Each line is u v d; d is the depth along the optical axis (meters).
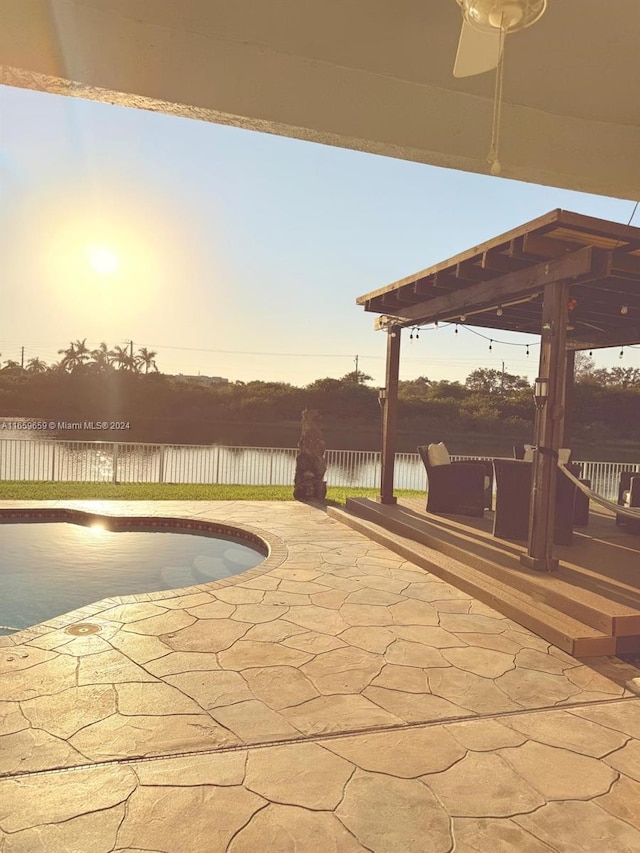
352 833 1.87
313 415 9.95
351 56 2.07
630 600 3.97
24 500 8.55
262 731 2.52
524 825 1.94
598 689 3.11
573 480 4.68
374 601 4.49
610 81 2.18
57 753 2.29
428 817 1.97
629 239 4.29
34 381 33.47
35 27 1.77
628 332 7.98
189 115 2.07
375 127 2.18
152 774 2.16
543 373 4.70
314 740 2.47
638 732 2.65
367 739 2.49
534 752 2.44
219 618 4.00
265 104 2.04
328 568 5.46
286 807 1.99
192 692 2.88
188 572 5.95
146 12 1.83
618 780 2.24
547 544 4.70
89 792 2.04
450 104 2.27
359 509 7.90
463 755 2.39
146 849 1.76
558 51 2.00
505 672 3.29
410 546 5.99
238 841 1.81
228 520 7.64
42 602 4.99
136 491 9.99
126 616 3.99
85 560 6.27
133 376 33.78
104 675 3.05
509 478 5.83
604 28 1.87
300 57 2.05
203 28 1.91
